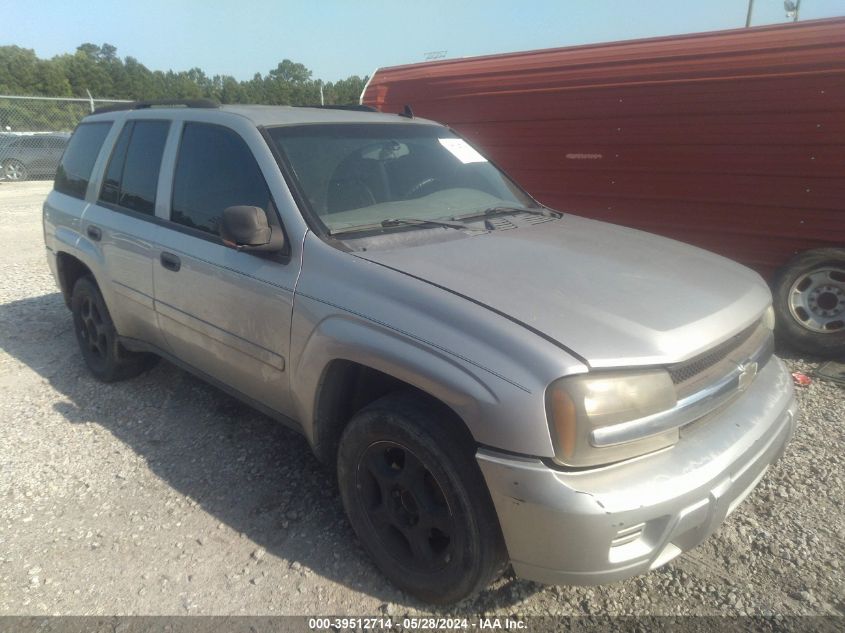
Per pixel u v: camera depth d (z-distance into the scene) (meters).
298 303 2.72
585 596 2.61
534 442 2.04
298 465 3.51
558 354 2.06
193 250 3.28
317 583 2.67
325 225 2.86
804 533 2.94
